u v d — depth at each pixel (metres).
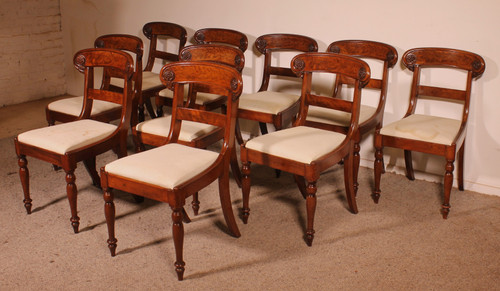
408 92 3.33
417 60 3.13
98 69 5.07
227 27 3.96
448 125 2.93
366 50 3.25
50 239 2.63
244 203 2.75
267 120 3.21
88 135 2.72
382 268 2.38
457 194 3.18
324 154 2.50
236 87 2.35
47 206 2.99
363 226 2.77
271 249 2.54
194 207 2.87
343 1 3.39
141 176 2.23
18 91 5.11
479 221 2.83
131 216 2.87
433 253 2.51
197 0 4.05
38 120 4.63
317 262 2.43
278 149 2.52
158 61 4.43
